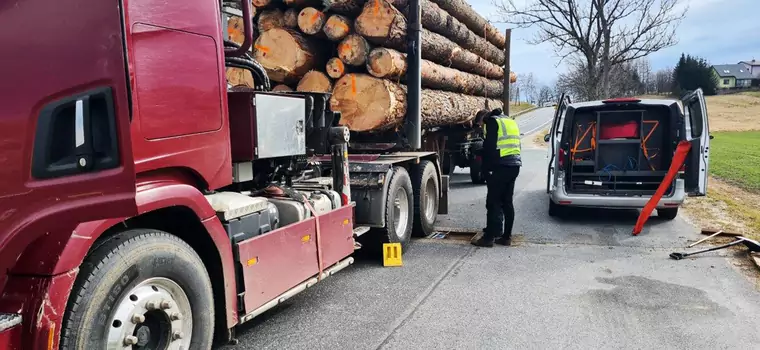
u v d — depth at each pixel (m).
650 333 4.16
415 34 6.84
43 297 2.41
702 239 7.01
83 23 2.33
